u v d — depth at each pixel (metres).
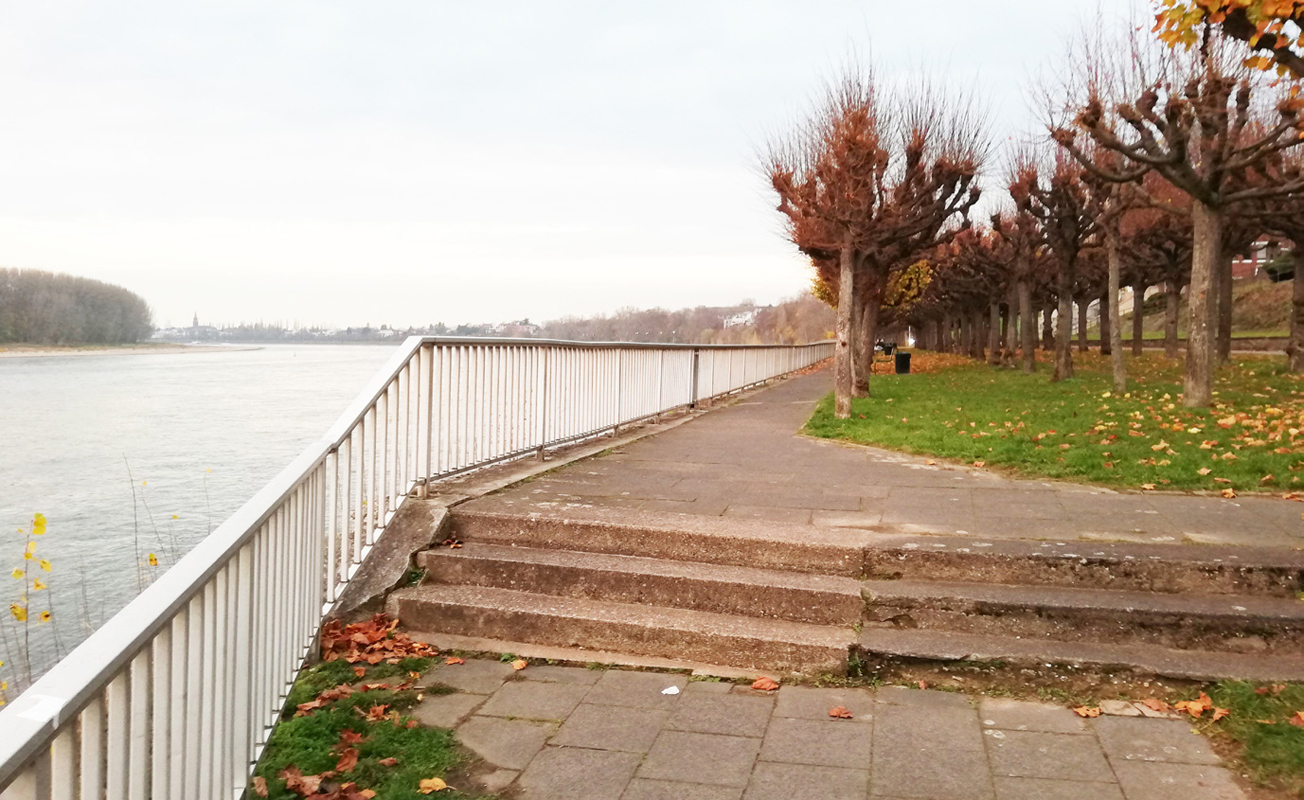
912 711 4.12
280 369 96.81
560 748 3.77
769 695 4.32
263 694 3.35
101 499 17.05
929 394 18.47
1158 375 22.27
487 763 3.64
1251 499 6.89
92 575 11.28
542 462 8.48
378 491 5.66
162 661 2.23
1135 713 4.05
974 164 18.62
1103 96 16.12
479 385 7.35
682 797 3.38
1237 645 4.47
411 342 6.11
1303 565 4.86
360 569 5.42
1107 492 7.27
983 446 9.64
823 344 50.22
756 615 5.03
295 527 3.98
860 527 5.90
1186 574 4.94
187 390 56.62
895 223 17.77
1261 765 3.47
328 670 4.43
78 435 29.27
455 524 6.00
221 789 2.75
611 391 11.07
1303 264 20.03
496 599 5.20
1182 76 14.59
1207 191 12.90
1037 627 4.69
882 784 3.46
